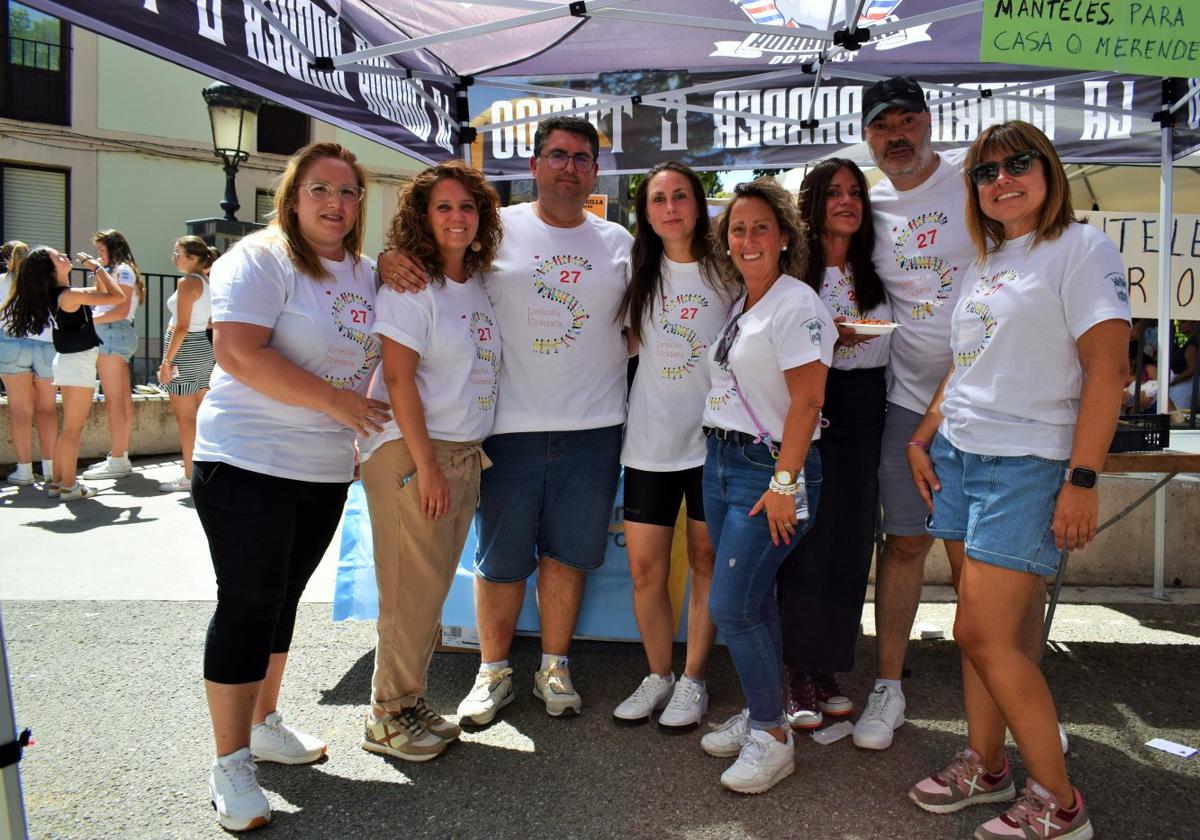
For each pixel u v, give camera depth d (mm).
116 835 2279
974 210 2330
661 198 2682
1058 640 3746
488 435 2852
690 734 2869
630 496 2936
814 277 2867
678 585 3457
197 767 2646
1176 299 4918
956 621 2270
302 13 3197
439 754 2709
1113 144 4551
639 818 2363
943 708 3082
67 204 13820
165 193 14430
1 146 13156
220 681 2297
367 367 2533
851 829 2309
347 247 2574
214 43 2766
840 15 3801
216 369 2365
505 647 3086
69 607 4113
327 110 3436
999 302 2199
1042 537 2113
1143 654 3586
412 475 2584
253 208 15148
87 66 13602
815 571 2834
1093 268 2059
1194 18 2107
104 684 3250
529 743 2812
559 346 2857
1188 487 4480
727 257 2633
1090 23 2109
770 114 4738
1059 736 2178
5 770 1663
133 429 8234
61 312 6219
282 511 2307
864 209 2848
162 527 5652
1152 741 2820
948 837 2273
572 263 2885
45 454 6848
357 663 3504
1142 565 4523
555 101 4785
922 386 2867
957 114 4727
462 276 2717
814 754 2742
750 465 2477
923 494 2545
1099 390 2021
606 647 3703
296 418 2320
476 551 3166
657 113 4836
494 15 3781
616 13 3078
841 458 2805
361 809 2408
